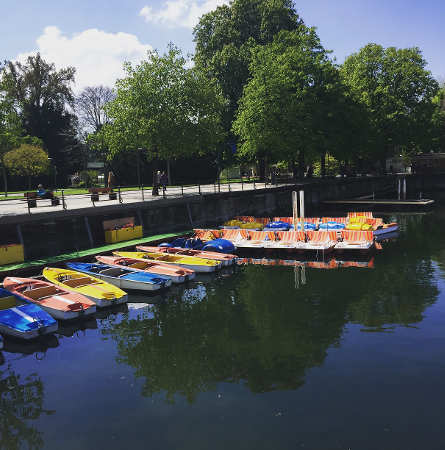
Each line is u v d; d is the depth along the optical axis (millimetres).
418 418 8328
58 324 13961
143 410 8844
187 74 31750
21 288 14984
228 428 8156
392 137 55750
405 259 21828
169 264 20344
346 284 17672
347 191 54969
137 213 26266
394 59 56656
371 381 9742
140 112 30000
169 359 11227
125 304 15734
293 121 40188
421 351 11172
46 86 61469
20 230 19781
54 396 9492
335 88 44250
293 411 8633
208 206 32625
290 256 23328
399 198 46219
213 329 13234
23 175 52938
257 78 42062
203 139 31797
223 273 20141
